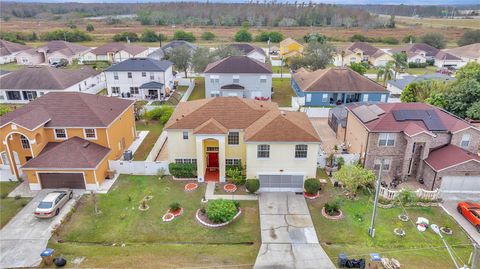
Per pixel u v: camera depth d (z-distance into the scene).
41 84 55.19
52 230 24.81
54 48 92.50
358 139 35.19
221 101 33.56
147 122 47.38
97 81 68.06
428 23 195.75
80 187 30.56
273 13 192.00
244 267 21.36
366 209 27.94
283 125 29.70
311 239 24.28
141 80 58.84
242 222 26.28
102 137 33.12
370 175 29.14
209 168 34.19
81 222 25.97
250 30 154.25
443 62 89.81
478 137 31.84
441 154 31.28
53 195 27.48
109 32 146.38
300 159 29.77
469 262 22.12
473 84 41.62
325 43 84.38
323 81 55.19
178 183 31.75
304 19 176.00
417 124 32.22
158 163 32.88
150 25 171.00
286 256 22.52
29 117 31.36
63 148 31.03
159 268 21.06
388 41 128.62
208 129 30.19
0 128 30.09
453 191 30.45
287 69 84.75
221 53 72.06
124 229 25.23
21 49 96.19
